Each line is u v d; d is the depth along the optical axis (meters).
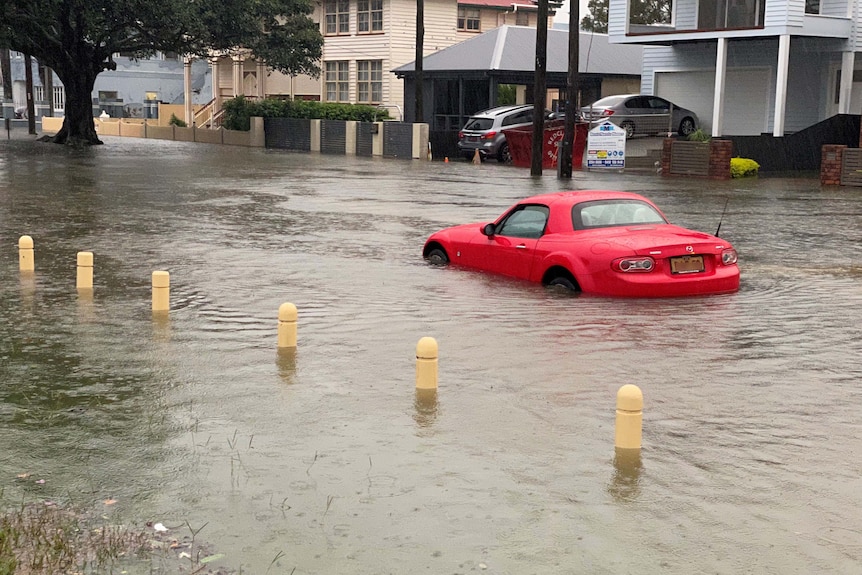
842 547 5.02
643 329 9.77
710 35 35.31
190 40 47.94
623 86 50.28
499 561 4.85
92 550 4.93
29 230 17.19
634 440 6.34
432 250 14.23
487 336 9.47
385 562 4.84
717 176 31.20
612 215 12.33
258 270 13.34
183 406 7.28
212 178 29.31
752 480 5.90
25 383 7.87
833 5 35.06
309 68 52.31
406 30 54.53
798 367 8.41
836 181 28.45
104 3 45.06
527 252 12.38
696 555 4.93
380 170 34.19
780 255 14.98
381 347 9.06
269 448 6.39
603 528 5.23
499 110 40.31
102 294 11.62
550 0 31.30
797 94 37.16
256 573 4.71
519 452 6.34
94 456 6.25
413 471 6.00
